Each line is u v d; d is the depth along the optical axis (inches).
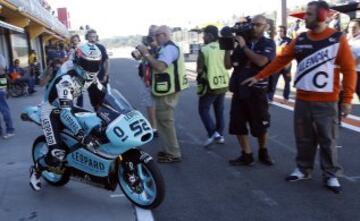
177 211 187.5
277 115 385.7
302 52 197.9
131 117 174.4
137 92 600.1
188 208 190.4
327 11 190.1
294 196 199.3
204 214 183.8
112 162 181.6
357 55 293.0
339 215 178.1
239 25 225.6
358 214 178.4
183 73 249.9
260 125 233.5
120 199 201.5
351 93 193.2
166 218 180.7
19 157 277.7
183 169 244.1
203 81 276.8
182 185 218.8
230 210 187.2
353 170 230.5
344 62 191.2
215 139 291.1
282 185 213.5
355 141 287.0
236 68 233.8
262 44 222.7
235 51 231.8
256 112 231.8
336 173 203.0
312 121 204.8
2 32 694.5
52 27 1138.7
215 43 273.7
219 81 275.3
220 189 211.8
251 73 227.5
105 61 325.7
